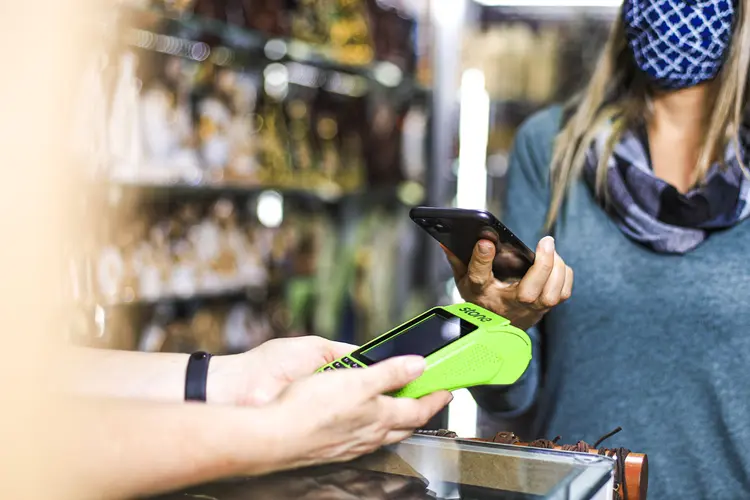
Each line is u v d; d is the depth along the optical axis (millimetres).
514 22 3047
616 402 1181
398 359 663
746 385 1116
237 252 2424
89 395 552
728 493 1137
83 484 482
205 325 2354
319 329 2922
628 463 717
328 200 3023
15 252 352
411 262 3230
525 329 974
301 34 2594
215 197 2430
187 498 603
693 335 1140
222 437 575
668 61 1117
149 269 1996
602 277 1194
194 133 2225
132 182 1845
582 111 1266
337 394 624
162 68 2191
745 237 1137
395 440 693
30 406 394
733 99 1126
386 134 3195
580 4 2965
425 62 3205
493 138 3055
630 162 1185
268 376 840
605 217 1224
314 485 633
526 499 589
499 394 1197
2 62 337
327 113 3051
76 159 379
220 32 2223
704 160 1146
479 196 3061
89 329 1686
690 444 1145
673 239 1143
